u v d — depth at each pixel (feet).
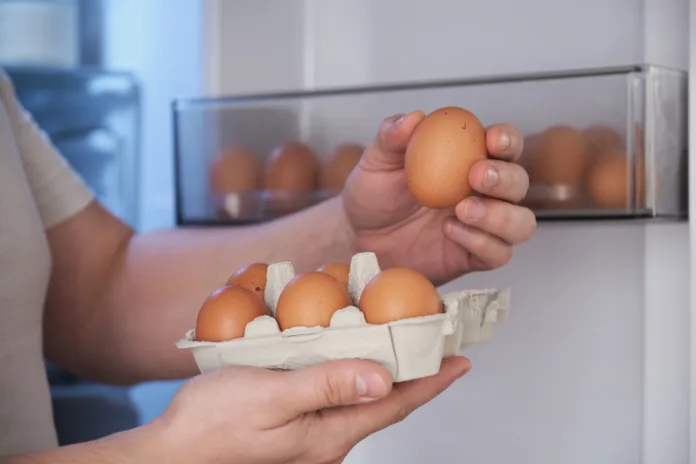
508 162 2.47
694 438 2.85
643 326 3.07
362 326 2.03
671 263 3.00
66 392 4.66
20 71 4.83
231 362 2.11
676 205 2.82
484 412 3.31
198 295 3.06
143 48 4.91
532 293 3.24
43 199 3.08
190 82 4.82
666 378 3.02
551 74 2.82
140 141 4.90
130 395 4.72
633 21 3.05
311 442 2.09
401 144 2.54
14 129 3.01
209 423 2.05
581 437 3.18
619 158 2.75
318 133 3.12
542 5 3.18
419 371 2.07
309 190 3.14
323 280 2.13
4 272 2.65
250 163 3.22
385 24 3.42
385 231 2.82
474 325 2.33
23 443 2.67
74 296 3.14
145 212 4.95
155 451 2.06
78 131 4.87
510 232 2.48
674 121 2.80
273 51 3.58
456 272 2.79
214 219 3.28
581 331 3.18
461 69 3.30
